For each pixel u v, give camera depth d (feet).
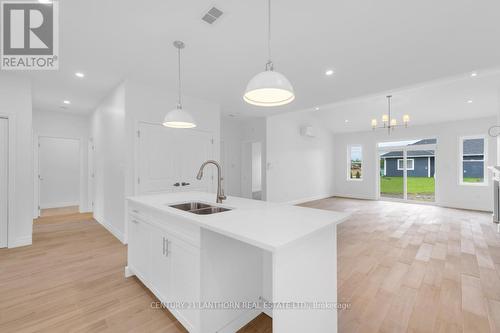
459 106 17.19
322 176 26.99
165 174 12.65
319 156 26.43
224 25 7.09
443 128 21.50
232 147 22.38
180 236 5.26
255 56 9.09
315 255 4.33
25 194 11.05
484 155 19.61
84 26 7.13
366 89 12.90
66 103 15.57
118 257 9.62
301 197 23.93
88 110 17.46
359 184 27.07
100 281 7.60
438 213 18.48
